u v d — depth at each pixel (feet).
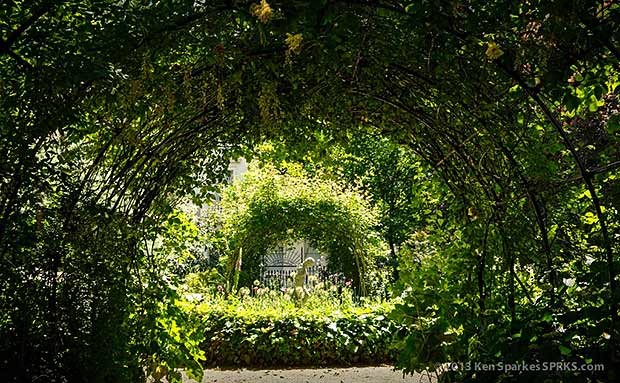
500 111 11.32
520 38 9.22
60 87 8.46
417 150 13.80
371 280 26.76
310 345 21.18
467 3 8.98
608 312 8.48
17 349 10.43
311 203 26.71
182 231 14.61
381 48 9.99
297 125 13.46
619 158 10.77
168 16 9.04
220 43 9.46
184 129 13.20
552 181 10.99
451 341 11.69
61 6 9.08
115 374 11.89
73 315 10.81
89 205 11.13
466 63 10.08
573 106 9.48
